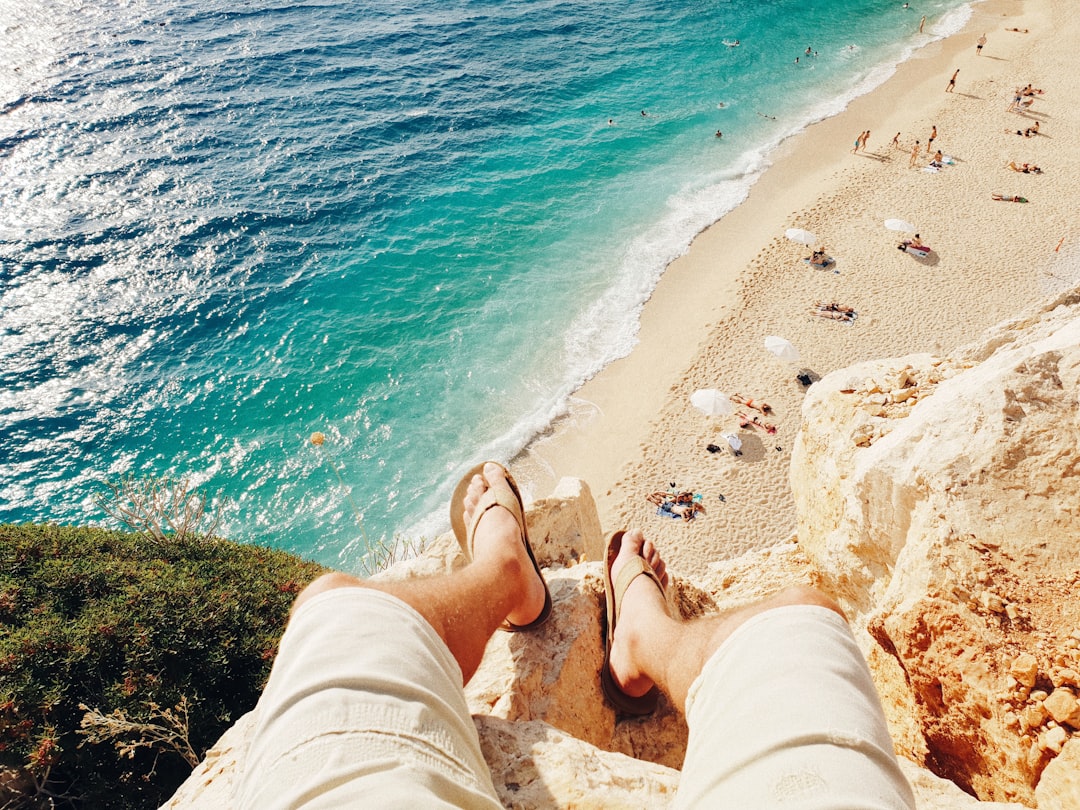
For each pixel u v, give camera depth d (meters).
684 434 22.86
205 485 24.28
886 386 4.93
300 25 53.12
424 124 40.84
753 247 29.44
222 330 29.53
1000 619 2.81
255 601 6.86
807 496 5.41
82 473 24.70
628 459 22.44
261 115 42.22
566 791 1.85
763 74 43.25
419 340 28.45
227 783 2.26
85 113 42.09
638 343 26.66
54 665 5.87
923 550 3.30
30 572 7.08
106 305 30.42
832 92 40.44
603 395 25.06
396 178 36.97
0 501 23.86
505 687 2.55
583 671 2.78
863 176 32.25
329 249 32.97
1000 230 28.03
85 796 5.33
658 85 43.38
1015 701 2.57
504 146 38.97
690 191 34.00
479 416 25.39
